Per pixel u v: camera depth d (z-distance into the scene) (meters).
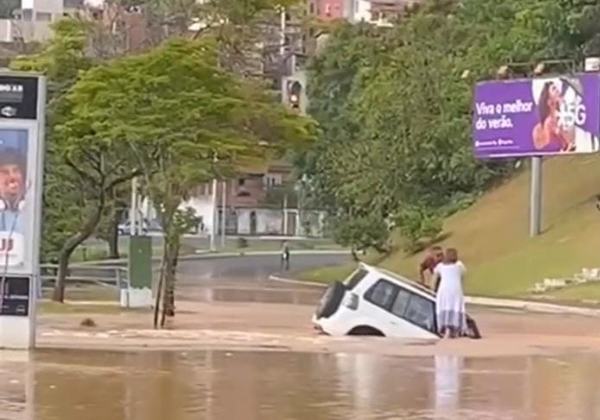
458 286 42.56
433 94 125.81
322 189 152.88
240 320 53.72
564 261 93.38
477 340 41.97
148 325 47.31
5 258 32.31
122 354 33.22
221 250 175.12
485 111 100.25
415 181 126.50
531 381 29.08
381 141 127.31
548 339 45.19
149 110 47.59
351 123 151.50
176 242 49.25
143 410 22.41
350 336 42.16
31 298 32.78
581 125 94.19
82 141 53.38
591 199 105.69
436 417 22.59
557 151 95.88
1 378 26.77
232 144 47.88
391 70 133.12
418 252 117.44
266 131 51.81
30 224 32.22
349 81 167.38
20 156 31.66
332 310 43.38
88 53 66.81
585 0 117.12
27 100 31.41
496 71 118.81
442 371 31.03
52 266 74.69
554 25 119.19
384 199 125.38
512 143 98.62
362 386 27.22
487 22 144.25
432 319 42.78
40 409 22.19
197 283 109.25
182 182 48.34
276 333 43.47
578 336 48.66
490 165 124.69
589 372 31.38
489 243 107.19
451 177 125.50
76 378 27.03
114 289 79.62
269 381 27.69
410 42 143.38
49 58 62.25
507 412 23.55
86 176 64.19
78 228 74.00
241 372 29.48
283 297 83.56
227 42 58.91
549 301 81.19
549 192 112.56
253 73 61.34
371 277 43.31
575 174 113.94
